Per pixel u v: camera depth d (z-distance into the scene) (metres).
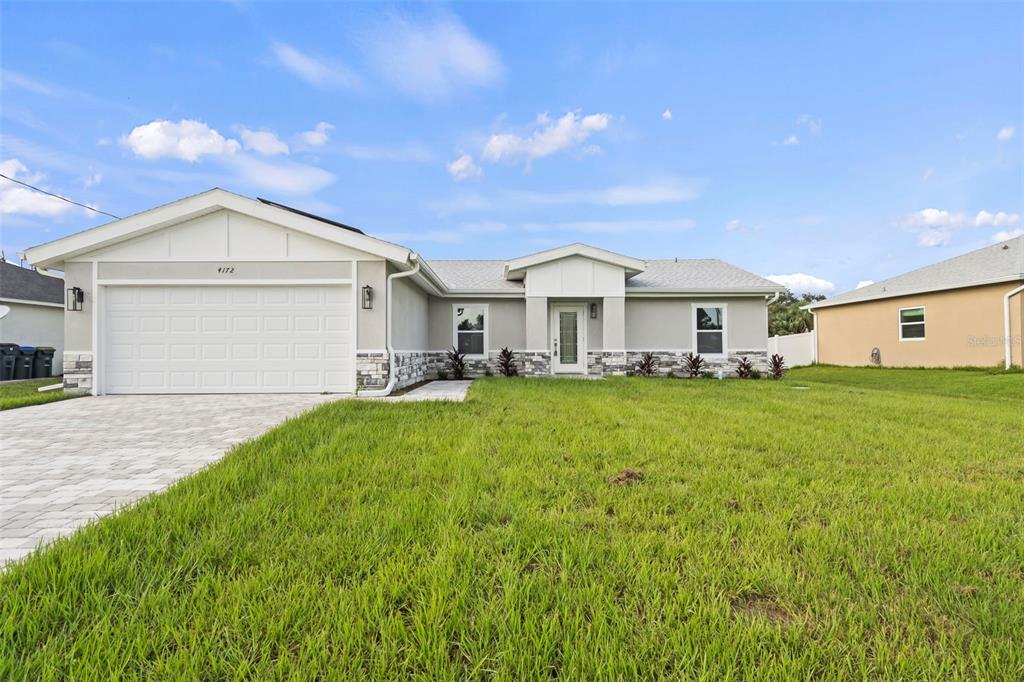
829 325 20.11
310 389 9.20
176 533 2.43
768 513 2.82
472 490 3.12
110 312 9.07
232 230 9.17
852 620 1.79
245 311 9.20
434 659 1.57
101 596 1.87
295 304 9.25
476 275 15.41
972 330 14.78
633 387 9.70
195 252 9.14
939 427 5.59
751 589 2.02
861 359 18.50
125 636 1.66
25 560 2.15
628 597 1.94
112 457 4.29
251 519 2.61
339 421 5.59
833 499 3.09
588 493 3.15
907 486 3.33
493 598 1.92
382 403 7.18
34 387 11.20
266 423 5.98
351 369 9.22
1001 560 2.27
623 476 3.47
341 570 2.12
